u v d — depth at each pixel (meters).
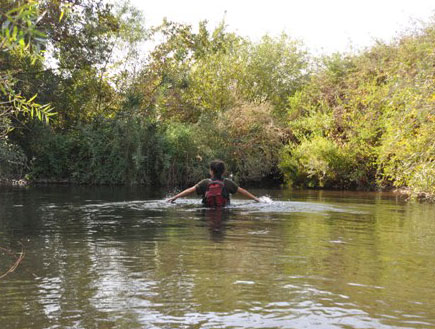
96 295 3.07
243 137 20.58
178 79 22.52
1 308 2.80
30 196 11.73
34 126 19.53
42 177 20.06
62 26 18.03
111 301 2.94
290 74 26.83
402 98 12.52
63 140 20.08
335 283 3.42
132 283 3.37
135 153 18.95
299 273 3.72
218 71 24.67
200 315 2.70
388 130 15.23
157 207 8.84
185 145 20.02
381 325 2.57
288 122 21.94
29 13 2.44
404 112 12.31
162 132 20.17
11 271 3.72
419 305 2.93
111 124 19.78
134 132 19.17
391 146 13.41
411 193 13.13
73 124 21.55
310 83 24.36
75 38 18.88
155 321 2.59
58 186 16.88
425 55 13.52
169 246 4.84
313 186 19.20
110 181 19.45
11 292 3.13
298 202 10.76
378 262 4.19
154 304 2.89
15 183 18.36
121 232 5.78
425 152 12.03
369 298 3.06
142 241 5.13
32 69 18.98
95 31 19.50
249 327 2.52
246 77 25.88
